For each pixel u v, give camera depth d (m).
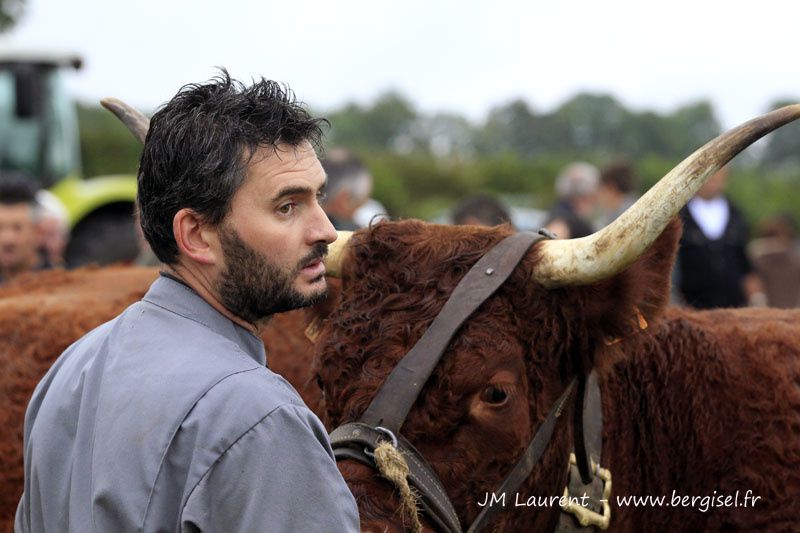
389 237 4.98
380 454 4.15
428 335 4.49
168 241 3.64
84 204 19.78
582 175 14.65
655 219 4.52
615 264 4.63
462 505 4.44
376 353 4.50
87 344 3.84
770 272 21.14
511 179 63.56
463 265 4.79
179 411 3.37
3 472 6.71
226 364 3.47
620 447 5.62
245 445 3.31
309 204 3.69
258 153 3.55
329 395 4.55
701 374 5.75
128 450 3.38
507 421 4.51
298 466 3.34
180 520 3.30
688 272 13.94
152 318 3.66
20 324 7.09
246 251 3.58
